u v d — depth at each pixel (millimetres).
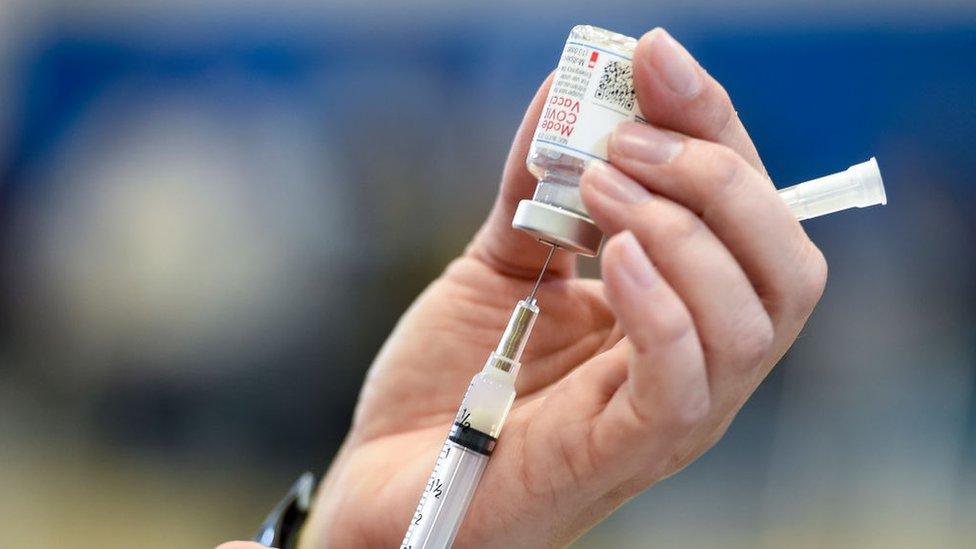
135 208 1202
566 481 432
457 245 1103
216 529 1118
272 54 1171
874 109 927
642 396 411
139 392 1182
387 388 528
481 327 523
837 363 938
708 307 411
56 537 1146
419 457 501
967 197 901
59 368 1200
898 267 919
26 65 1238
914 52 918
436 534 445
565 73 437
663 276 412
